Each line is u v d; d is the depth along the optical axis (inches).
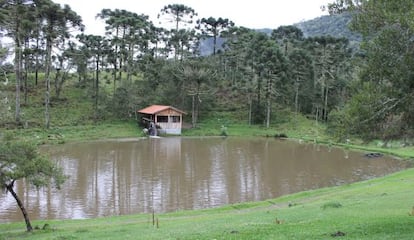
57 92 2989.7
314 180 1347.2
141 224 772.6
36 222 847.7
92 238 613.3
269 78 2974.9
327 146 2258.9
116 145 2182.6
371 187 1055.6
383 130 518.0
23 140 751.1
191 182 1291.8
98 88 3179.1
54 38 2620.6
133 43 3442.4
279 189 1211.9
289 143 2413.9
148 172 1445.6
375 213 660.7
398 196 842.2
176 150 2027.6
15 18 2346.2
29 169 708.7
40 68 3417.8
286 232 541.3
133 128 2738.7
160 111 2691.9
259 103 3134.8
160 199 1085.1
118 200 1072.8
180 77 3080.7
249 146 2245.3
